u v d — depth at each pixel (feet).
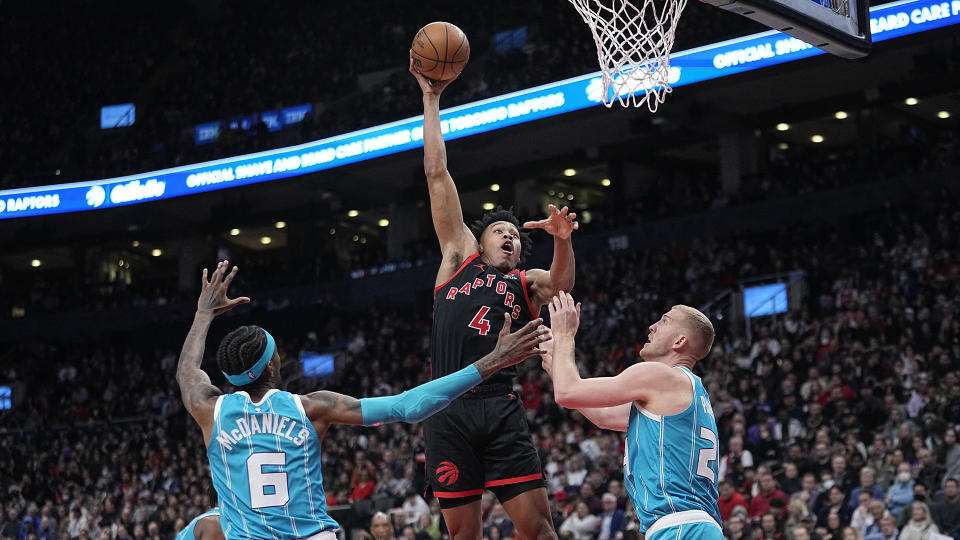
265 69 104.37
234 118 99.50
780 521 38.65
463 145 78.69
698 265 74.54
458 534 15.23
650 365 13.51
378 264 93.66
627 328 69.00
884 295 59.77
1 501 74.02
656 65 21.30
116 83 110.73
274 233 108.37
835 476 40.16
